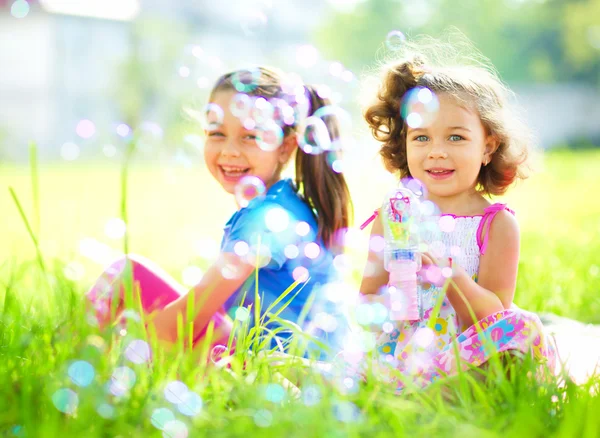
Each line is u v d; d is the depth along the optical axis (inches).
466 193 77.8
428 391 60.5
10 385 54.9
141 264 80.0
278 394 55.9
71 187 350.9
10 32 644.7
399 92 83.0
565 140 804.0
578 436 50.1
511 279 75.2
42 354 60.2
